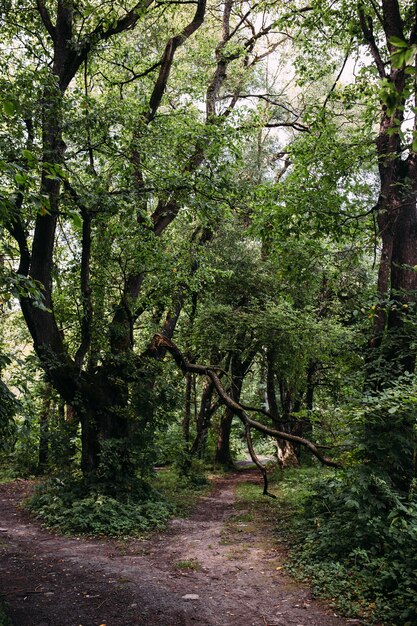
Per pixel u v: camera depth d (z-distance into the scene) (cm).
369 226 1143
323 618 609
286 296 1953
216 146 1215
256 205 1198
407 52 286
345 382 964
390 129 387
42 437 1424
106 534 1062
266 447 3372
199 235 2078
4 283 548
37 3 1204
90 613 622
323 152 1084
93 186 1056
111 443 1284
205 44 1859
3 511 1290
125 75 1622
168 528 1139
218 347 1984
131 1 1466
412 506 765
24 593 686
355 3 1063
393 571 664
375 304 893
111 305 1464
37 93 945
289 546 923
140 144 1102
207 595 695
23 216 767
